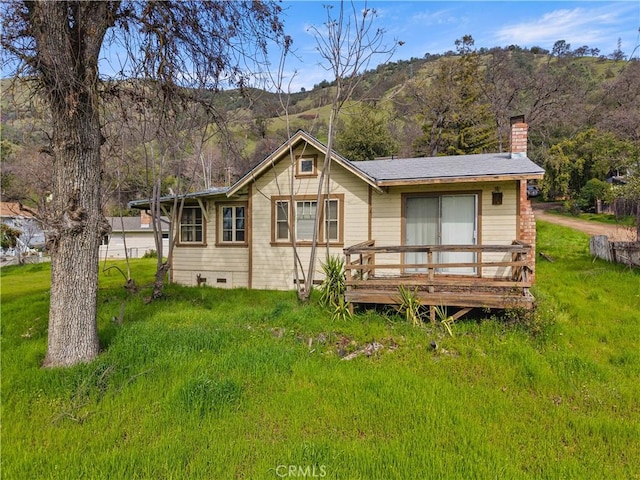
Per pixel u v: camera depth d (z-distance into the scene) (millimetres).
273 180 11461
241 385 4484
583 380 4633
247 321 7289
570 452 3344
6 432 3637
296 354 5496
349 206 10727
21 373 4887
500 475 2959
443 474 2973
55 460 3207
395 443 3391
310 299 8953
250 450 3338
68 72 4867
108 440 3512
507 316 6562
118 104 6453
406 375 4742
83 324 5293
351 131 31688
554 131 36125
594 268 12133
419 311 7367
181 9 6129
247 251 11922
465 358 5254
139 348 5520
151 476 3020
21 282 16391
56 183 5289
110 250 35719
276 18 7086
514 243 8531
